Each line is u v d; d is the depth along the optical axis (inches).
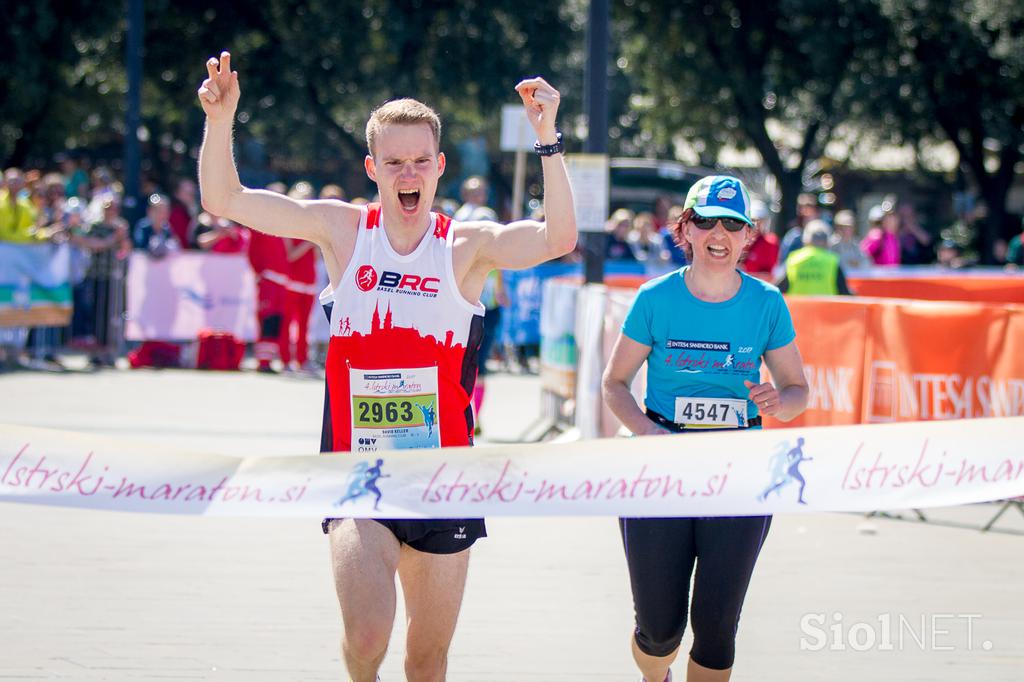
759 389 267.4
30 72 1702.8
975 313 538.0
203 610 379.2
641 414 278.8
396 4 1919.3
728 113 2090.3
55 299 1045.8
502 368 1245.7
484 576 432.8
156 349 1089.4
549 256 255.6
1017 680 333.4
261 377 1047.0
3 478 251.1
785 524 540.4
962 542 508.7
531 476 249.1
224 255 1098.1
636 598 273.3
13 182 1024.2
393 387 257.6
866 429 252.2
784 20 2017.7
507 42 1982.0
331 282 264.2
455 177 2416.3
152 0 1807.3
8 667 322.7
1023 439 249.9
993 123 2039.9
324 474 249.9
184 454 252.1
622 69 2378.2
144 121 2206.0
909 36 2007.9
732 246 275.1
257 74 1904.5
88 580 410.0
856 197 2942.9
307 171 2544.3
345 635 244.8
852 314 580.1
